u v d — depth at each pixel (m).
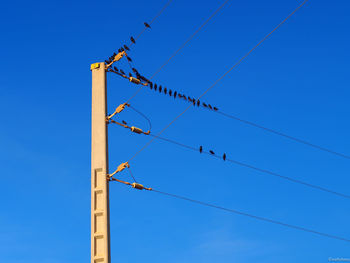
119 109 23.61
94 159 22.67
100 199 21.92
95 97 23.97
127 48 24.50
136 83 24.81
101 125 23.23
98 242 21.27
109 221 21.62
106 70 24.52
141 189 23.23
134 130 23.91
